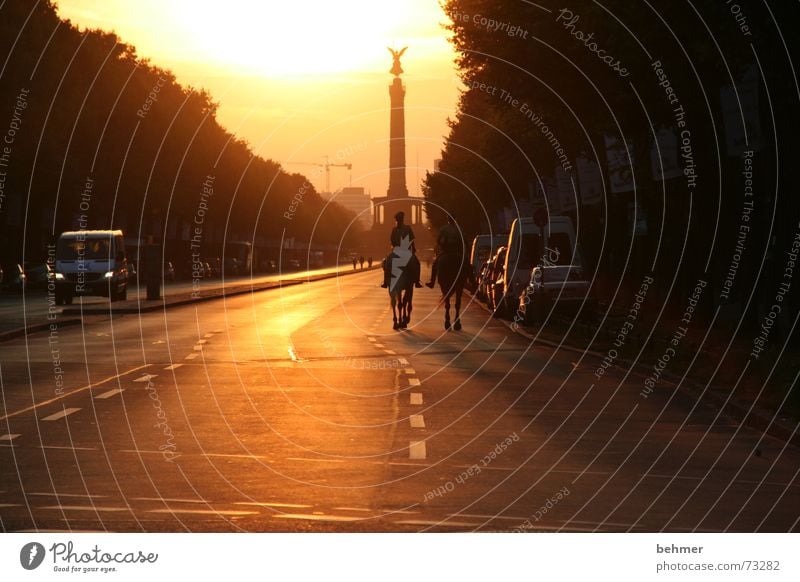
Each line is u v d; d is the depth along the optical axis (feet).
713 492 59.11
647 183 200.85
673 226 201.67
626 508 54.80
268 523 49.75
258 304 282.56
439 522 50.96
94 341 159.02
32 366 121.08
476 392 101.40
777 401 85.81
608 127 178.19
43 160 370.12
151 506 52.75
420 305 279.90
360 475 62.03
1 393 96.78
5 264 440.86
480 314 238.07
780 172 135.74
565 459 68.44
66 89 382.63
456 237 184.75
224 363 126.11
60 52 371.15
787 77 123.95
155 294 287.28
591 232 280.10
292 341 160.35
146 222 527.40
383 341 160.86
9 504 52.60
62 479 59.11
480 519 51.78
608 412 89.25
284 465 64.64
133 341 159.12
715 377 106.73
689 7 130.52
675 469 65.67
